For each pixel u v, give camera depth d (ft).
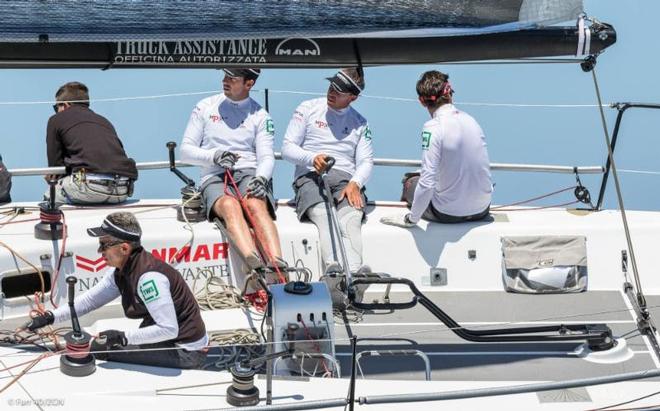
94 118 91.45
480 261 87.40
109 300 71.97
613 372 75.20
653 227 87.81
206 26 63.62
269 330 73.10
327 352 71.82
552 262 86.53
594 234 87.71
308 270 82.64
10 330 77.92
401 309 80.38
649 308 83.87
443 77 86.12
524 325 81.87
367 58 68.39
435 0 66.39
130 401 66.49
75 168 90.22
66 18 62.28
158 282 68.64
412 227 87.56
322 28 65.00
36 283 82.53
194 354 69.97
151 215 89.92
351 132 90.02
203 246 85.71
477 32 67.72
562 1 69.10
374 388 68.44
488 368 75.97
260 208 84.53
